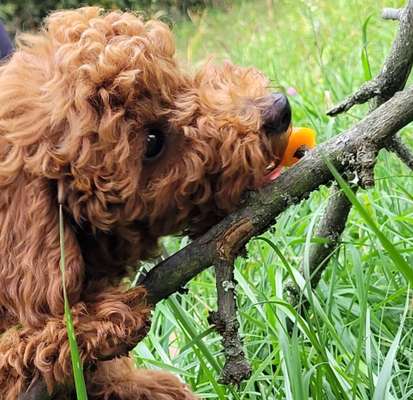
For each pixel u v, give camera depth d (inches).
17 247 23.1
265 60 71.2
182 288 24.1
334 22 76.6
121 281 25.8
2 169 23.2
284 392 29.4
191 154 23.9
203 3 101.1
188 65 25.5
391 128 23.0
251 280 36.0
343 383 27.7
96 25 24.4
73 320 22.3
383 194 37.1
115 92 23.5
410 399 30.2
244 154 23.6
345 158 23.2
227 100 24.1
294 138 24.7
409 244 34.4
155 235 25.0
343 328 31.5
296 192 23.5
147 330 23.1
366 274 33.7
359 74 55.9
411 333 32.5
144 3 94.0
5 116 23.6
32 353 22.3
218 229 23.7
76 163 23.3
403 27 26.3
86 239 24.4
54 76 23.7
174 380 27.2
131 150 23.7
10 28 103.0
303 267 29.4
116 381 26.1
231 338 23.2
